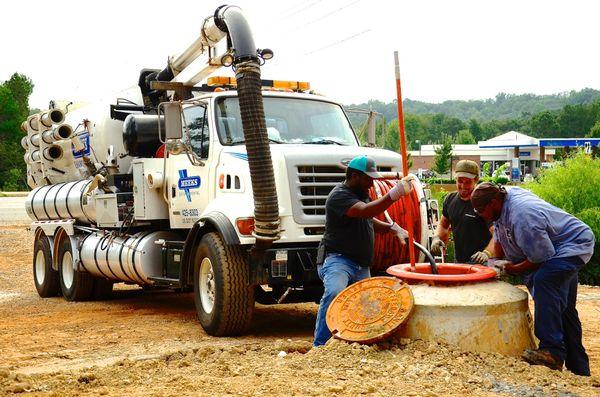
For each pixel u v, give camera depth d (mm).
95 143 12516
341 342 6172
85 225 13109
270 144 9234
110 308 11906
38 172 14945
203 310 9008
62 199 13070
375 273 8773
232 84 10242
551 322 6031
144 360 6926
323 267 7293
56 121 13500
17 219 32281
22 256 21812
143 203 10469
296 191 8602
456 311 5918
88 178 13062
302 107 10039
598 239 13664
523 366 5727
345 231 7176
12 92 97438
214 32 9461
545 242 5918
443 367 5609
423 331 6004
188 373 5969
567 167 16266
